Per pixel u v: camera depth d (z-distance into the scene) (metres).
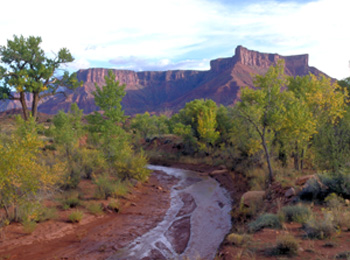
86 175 18.89
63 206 12.07
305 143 16.56
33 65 28.27
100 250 8.28
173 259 7.88
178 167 33.72
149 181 22.81
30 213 9.16
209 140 33.44
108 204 13.59
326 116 15.25
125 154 20.44
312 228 6.67
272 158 20.16
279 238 6.02
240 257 5.92
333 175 10.70
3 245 7.82
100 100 20.12
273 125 15.88
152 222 11.96
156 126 57.22
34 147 9.03
